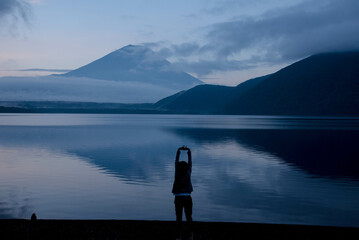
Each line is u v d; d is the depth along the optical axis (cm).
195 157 2745
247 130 7300
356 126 9694
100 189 1502
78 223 762
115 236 677
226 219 1074
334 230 728
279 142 4278
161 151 3150
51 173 1931
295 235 695
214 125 10275
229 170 2084
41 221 775
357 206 1239
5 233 677
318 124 11456
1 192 1430
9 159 2539
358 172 2016
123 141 4278
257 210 1187
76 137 4900
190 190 624
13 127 7931
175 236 682
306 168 2173
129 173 1941
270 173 1988
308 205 1252
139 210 1170
